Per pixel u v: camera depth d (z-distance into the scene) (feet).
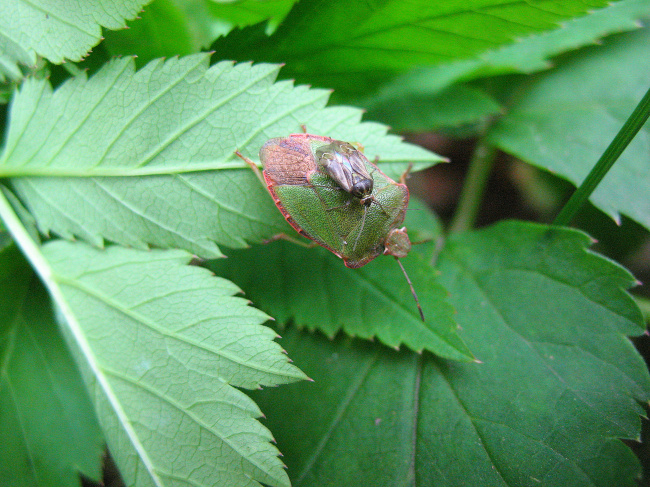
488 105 0.17
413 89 0.17
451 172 0.23
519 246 0.15
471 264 0.16
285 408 0.15
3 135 0.15
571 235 0.15
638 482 0.16
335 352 0.15
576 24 0.17
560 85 0.18
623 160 0.16
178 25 0.15
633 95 0.17
